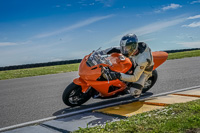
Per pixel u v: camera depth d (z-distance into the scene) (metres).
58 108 5.38
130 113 4.18
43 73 15.48
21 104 6.09
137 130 2.95
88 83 4.91
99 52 5.50
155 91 6.43
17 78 13.52
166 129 2.82
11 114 5.17
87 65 5.09
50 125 3.97
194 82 7.29
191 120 3.02
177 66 12.32
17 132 3.81
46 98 6.60
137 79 5.01
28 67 31.83
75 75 12.33
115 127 3.16
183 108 3.71
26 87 9.09
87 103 5.66
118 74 4.91
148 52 4.96
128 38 4.75
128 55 4.89
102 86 4.99
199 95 5.08
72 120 4.16
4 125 4.40
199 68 10.52
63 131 3.58
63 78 11.27
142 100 5.34
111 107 4.83
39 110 5.33
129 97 5.91
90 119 4.09
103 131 3.06
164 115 3.47
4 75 16.69
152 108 4.41
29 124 4.35
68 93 5.06
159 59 5.77
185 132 2.72
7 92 8.25
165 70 10.98
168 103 4.56
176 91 6.18
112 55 5.37
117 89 5.29
